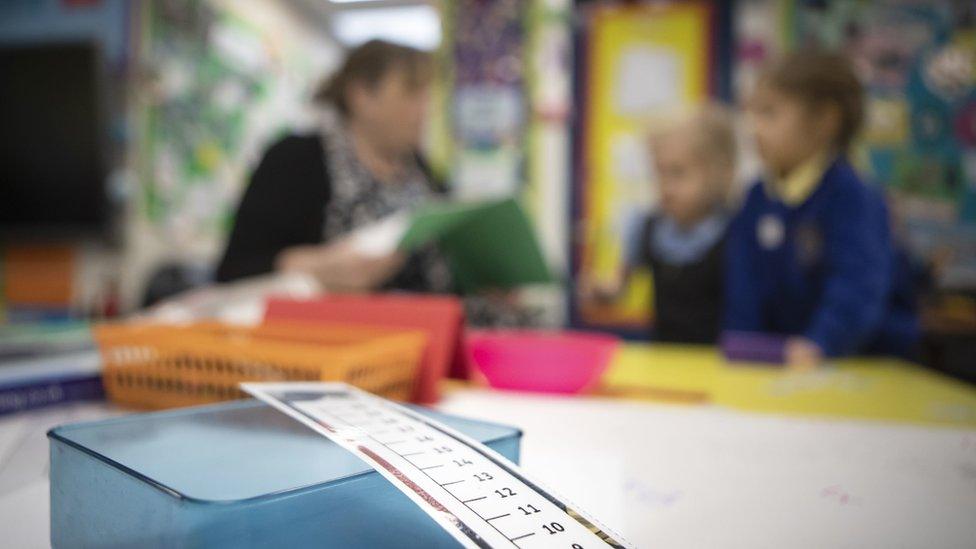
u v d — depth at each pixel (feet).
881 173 7.22
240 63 7.48
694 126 6.97
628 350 3.34
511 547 0.68
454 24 8.00
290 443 0.88
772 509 1.09
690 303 6.84
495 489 0.78
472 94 7.97
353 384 1.51
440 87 8.01
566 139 7.80
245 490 0.70
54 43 5.22
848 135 5.90
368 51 5.47
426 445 0.85
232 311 2.92
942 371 6.60
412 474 0.76
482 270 3.31
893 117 7.18
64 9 6.72
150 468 0.75
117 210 6.39
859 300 5.06
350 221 5.47
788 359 2.83
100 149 5.33
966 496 1.18
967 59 7.08
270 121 7.98
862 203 5.51
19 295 6.66
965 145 7.14
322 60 8.80
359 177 5.55
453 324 2.11
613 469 1.29
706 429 1.65
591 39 7.73
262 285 3.42
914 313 6.37
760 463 1.36
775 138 5.99
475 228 3.01
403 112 5.62
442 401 1.93
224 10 7.23
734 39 7.43
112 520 0.76
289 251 4.89
